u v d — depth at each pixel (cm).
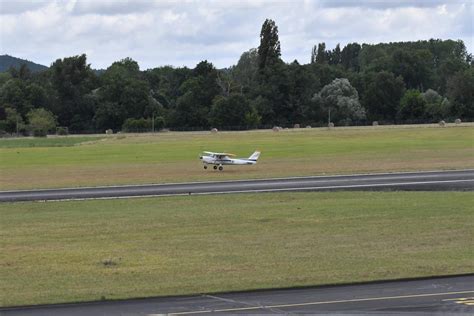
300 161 13538
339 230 6247
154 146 18575
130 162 14138
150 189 9444
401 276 4441
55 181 10819
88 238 6041
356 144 17688
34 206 8006
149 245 5688
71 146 19475
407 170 11356
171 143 19538
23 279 4528
